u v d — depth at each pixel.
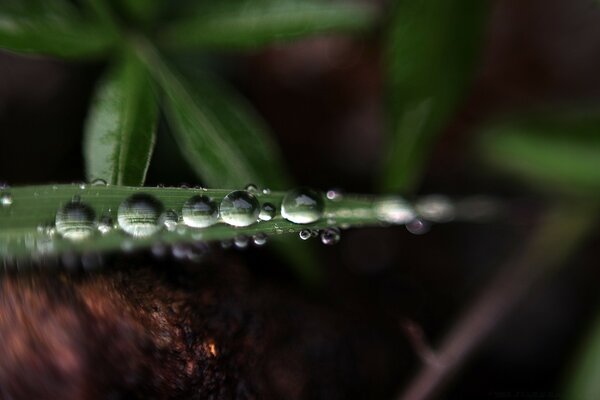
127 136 0.13
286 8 0.14
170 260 0.13
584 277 0.17
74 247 0.13
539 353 0.17
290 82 0.18
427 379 0.15
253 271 0.14
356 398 0.15
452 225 0.17
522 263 0.16
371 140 0.18
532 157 0.16
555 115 0.16
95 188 0.13
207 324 0.13
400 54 0.15
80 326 0.13
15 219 0.13
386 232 0.17
